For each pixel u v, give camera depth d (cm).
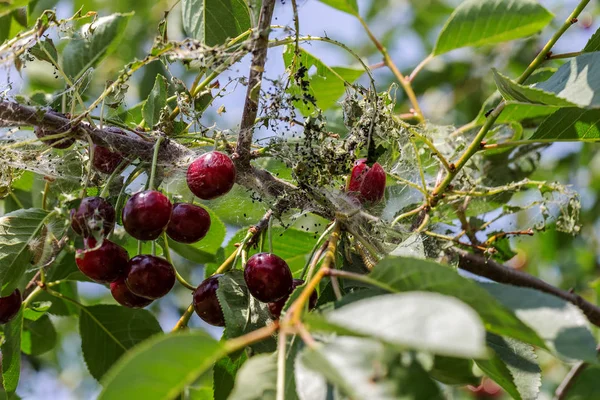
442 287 60
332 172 72
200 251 85
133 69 71
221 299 71
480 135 76
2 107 70
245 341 58
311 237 85
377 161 76
